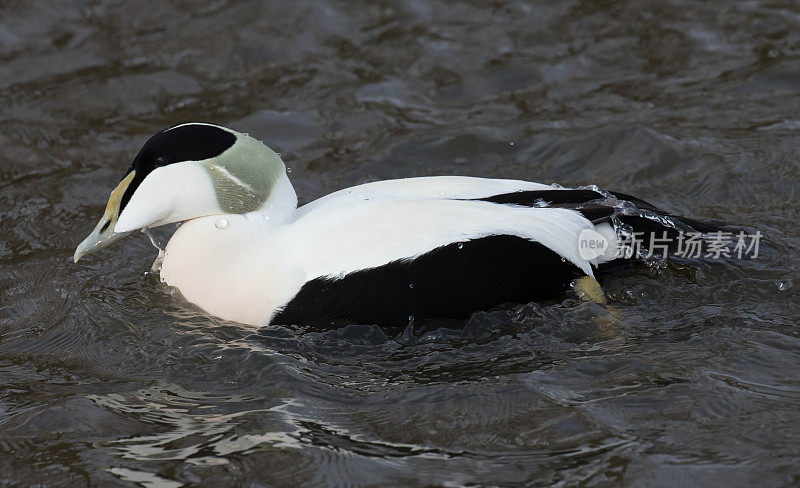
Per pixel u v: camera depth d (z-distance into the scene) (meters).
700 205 10.38
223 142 8.36
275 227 8.41
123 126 12.56
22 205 11.00
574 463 6.43
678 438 6.61
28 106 12.95
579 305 8.23
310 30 14.47
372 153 11.85
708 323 8.09
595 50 13.78
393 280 7.85
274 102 12.95
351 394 7.37
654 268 8.72
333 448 6.70
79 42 14.35
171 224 10.48
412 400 7.24
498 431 6.82
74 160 11.89
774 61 13.20
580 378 7.41
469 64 13.61
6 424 7.17
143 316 8.54
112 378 7.77
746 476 6.23
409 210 8.08
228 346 7.97
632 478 6.25
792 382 7.21
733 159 11.12
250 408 7.23
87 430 7.04
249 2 15.20
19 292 9.30
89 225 10.55
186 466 6.57
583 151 11.62
